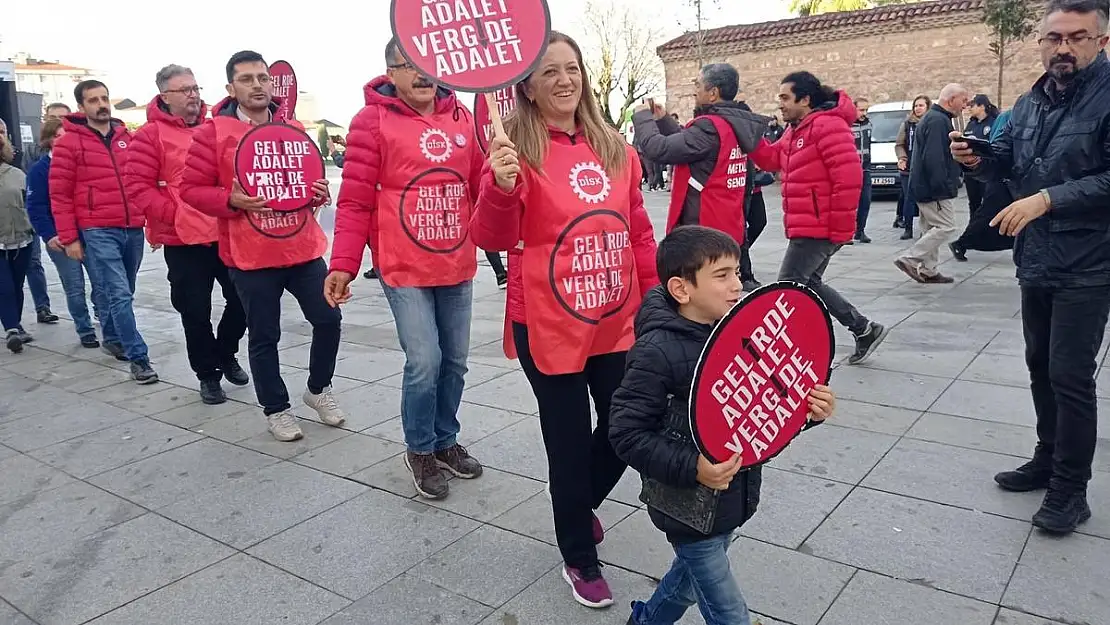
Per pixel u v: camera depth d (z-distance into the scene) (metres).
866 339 5.29
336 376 5.72
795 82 5.11
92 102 5.76
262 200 4.23
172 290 5.12
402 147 3.59
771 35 22.80
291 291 4.56
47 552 3.37
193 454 4.39
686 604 2.42
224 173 4.30
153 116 5.10
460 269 3.73
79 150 5.71
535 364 2.81
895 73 21.19
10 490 4.00
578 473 2.86
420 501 3.71
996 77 19.84
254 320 4.44
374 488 3.87
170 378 5.88
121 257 5.92
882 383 4.96
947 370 5.16
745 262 7.68
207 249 5.10
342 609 2.88
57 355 6.70
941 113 7.42
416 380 3.64
